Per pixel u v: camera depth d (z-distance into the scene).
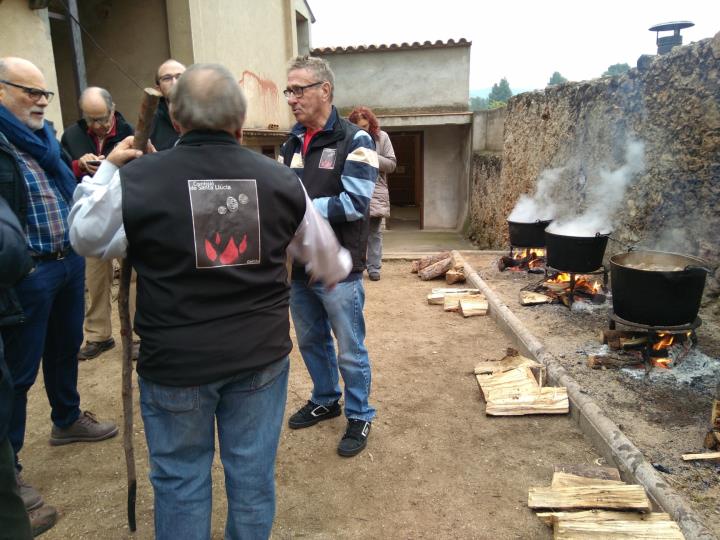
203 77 1.58
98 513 2.52
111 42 6.86
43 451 3.01
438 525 2.38
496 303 5.02
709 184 4.13
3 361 1.69
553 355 3.78
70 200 2.71
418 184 14.34
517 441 3.00
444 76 13.20
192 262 1.54
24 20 4.84
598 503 2.35
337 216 2.57
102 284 4.18
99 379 3.86
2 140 2.27
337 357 3.21
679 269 3.48
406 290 6.09
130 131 3.89
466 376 3.83
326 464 2.85
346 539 2.32
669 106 4.54
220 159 1.60
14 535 1.75
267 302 1.71
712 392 3.16
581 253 4.57
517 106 8.39
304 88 2.56
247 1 8.60
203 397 1.62
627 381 3.35
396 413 3.35
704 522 2.14
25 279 2.39
